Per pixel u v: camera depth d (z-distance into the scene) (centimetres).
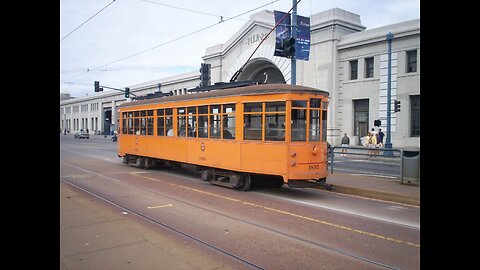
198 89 1548
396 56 3117
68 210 862
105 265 523
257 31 4088
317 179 1144
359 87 3388
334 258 584
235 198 1078
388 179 1377
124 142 1945
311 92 1120
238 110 1207
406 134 3047
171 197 1070
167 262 539
